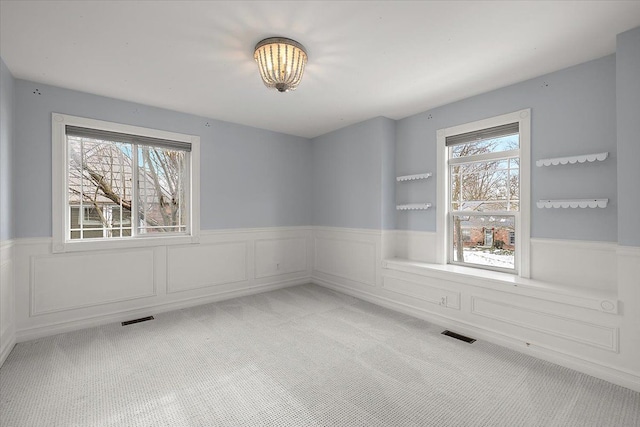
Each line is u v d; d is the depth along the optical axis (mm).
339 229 4379
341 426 1658
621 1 1712
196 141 3740
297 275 4750
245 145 4195
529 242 2707
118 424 1669
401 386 2031
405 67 2521
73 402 1847
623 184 2033
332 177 4520
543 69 2553
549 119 2604
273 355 2453
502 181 2996
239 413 1761
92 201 3176
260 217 4344
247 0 1717
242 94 3094
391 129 3893
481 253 3162
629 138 2006
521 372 2211
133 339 2740
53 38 2080
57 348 2555
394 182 3938
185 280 3658
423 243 3613
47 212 2822
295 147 4742
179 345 2623
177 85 2867
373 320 3234
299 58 2162
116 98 3184
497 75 2664
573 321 2262
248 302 3846
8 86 2502
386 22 1924
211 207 3873
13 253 2604
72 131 2963
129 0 1698
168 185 3660
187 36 2072
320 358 2408
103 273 3115
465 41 2143
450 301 3035
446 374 2180
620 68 2037
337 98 3207
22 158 2703
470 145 3246
